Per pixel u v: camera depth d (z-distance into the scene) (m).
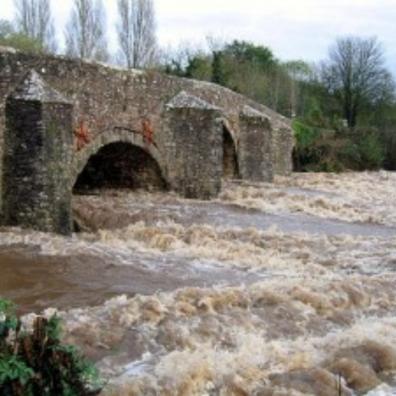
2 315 7.49
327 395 9.23
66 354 7.12
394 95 79.88
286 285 13.92
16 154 19.33
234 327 11.68
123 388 8.91
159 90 27.84
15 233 18.61
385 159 69.06
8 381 6.74
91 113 23.33
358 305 13.68
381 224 26.03
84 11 51.78
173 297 12.62
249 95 61.28
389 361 10.49
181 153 28.70
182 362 9.82
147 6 54.34
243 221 23.80
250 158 38.69
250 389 9.27
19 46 39.81
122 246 18.70
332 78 78.94
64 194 20.00
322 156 57.53
